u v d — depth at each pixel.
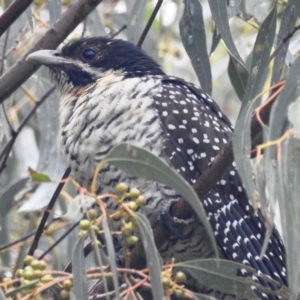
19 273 7.27
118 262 10.00
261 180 7.03
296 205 6.94
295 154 6.96
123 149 7.22
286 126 7.12
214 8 9.42
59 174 11.75
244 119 7.20
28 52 10.09
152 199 9.59
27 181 11.04
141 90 10.20
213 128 10.34
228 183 10.07
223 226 9.90
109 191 9.81
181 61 15.08
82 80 10.92
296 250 6.93
